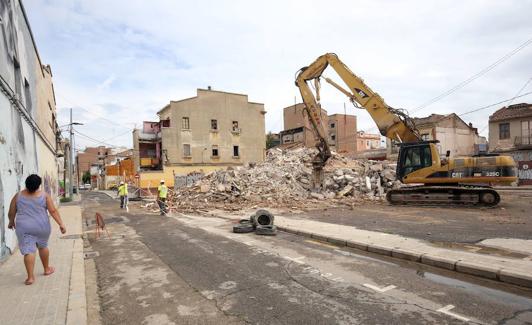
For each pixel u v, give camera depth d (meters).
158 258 7.59
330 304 4.68
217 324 4.16
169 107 43.28
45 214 5.65
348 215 13.26
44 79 17.27
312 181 21.73
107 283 5.96
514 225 9.95
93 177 85.44
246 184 22.08
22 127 10.05
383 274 6.02
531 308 4.45
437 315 4.26
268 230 10.02
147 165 44.94
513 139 33.75
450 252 6.88
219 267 6.66
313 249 8.12
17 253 7.83
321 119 19.30
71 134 32.91
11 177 8.16
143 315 4.51
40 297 4.96
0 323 4.10
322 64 18.69
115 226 13.08
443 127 41.88
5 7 8.52
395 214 13.21
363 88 17.83
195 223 13.09
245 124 47.09
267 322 4.17
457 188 15.14
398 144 17.25
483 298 4.80
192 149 42.78
